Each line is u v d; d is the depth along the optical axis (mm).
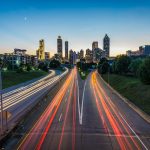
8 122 43188
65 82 131625
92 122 44625
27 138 35312
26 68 195750
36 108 57656
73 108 57875
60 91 91562
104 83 123438
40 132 38219
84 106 60656
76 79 151375
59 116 49156
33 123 43531
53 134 37219
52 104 63031
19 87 107562
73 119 46781
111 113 52656
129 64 139000
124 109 56969
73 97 76062
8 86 108688
